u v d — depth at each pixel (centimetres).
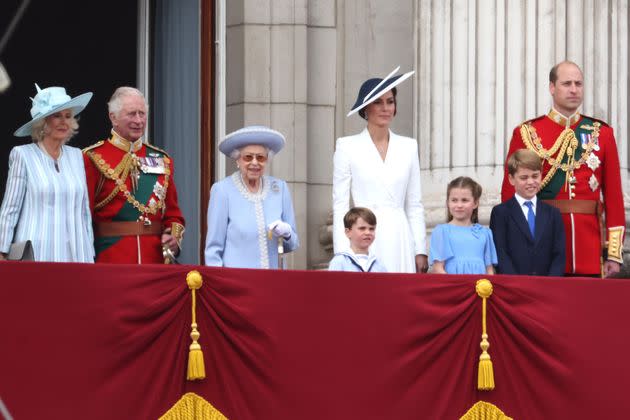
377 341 3788
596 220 4294
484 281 3844
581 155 4294
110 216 4125
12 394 3603
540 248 4116
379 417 3775
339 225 4231
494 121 4756
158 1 5066
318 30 5069
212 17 5019
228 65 5041
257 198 4050
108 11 5122
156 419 3672
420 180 4556
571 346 3878
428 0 4853
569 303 3888
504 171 4444
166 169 4191
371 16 5088
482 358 3822
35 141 3950
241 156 4025
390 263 4222
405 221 4259
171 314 3694
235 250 4019
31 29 5156
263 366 3731
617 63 4862
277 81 5019
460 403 3828
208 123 5003
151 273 3691
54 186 3888
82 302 3647
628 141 4903
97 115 5131
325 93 5053
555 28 4775
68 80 5147
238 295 3734
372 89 4262
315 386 3753
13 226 3872
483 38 4781
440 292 3831
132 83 5088
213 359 3716
